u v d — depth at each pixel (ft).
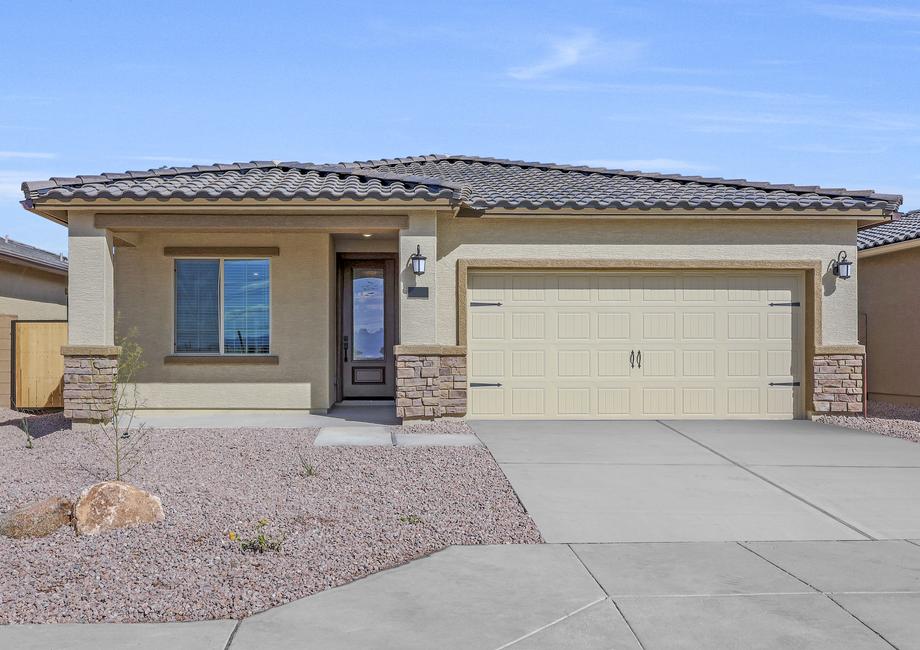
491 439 37.01
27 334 52.80
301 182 43.27
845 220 44.29
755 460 32.68
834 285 44.60
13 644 14.80
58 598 16.99
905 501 26.16
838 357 44.29
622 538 21.91
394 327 53.72
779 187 47.80
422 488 27.27
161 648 14.69
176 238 46.65
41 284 68.13
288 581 18.17
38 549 20.17
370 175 45.16
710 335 44.52
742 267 44.16
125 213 40.29
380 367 53.67
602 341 44.16
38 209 39.83
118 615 16.26
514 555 20.29
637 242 44.01
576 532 22.41
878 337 58.08
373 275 53.72
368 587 17.92
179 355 46.39
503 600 17.11
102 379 39.73
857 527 23.12
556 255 43.65
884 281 57.36
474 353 43.70
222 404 46.34
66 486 26.89
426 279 41.29
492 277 43.86
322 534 21.57
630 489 27.55
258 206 39.91
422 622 15.92
